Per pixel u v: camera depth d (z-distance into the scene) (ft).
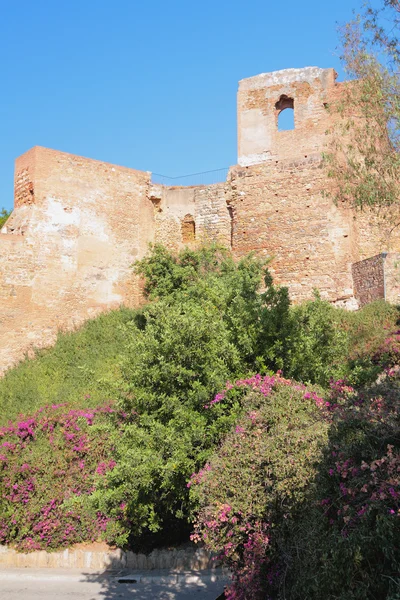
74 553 42.11
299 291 77.25
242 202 83.71
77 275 78.43
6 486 44.01
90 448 45.50
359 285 71.92
